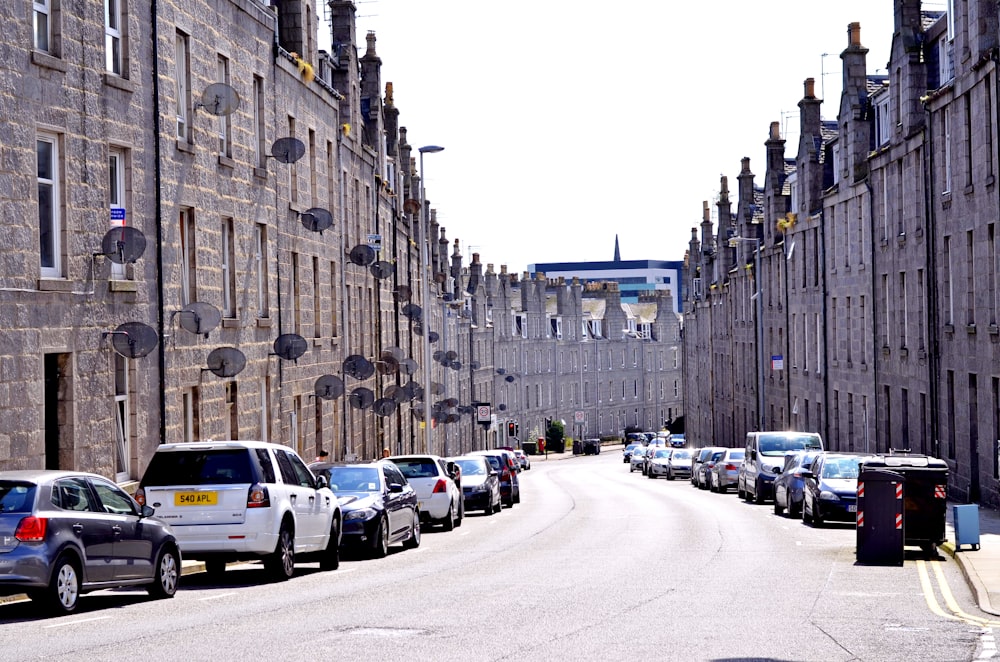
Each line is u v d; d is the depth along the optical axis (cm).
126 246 2192
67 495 1521
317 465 2578
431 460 3225
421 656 1138
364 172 4734
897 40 4275
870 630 1338
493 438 10288
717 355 8419
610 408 12938
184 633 1297
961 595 1691
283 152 2966
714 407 8512
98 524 1545
